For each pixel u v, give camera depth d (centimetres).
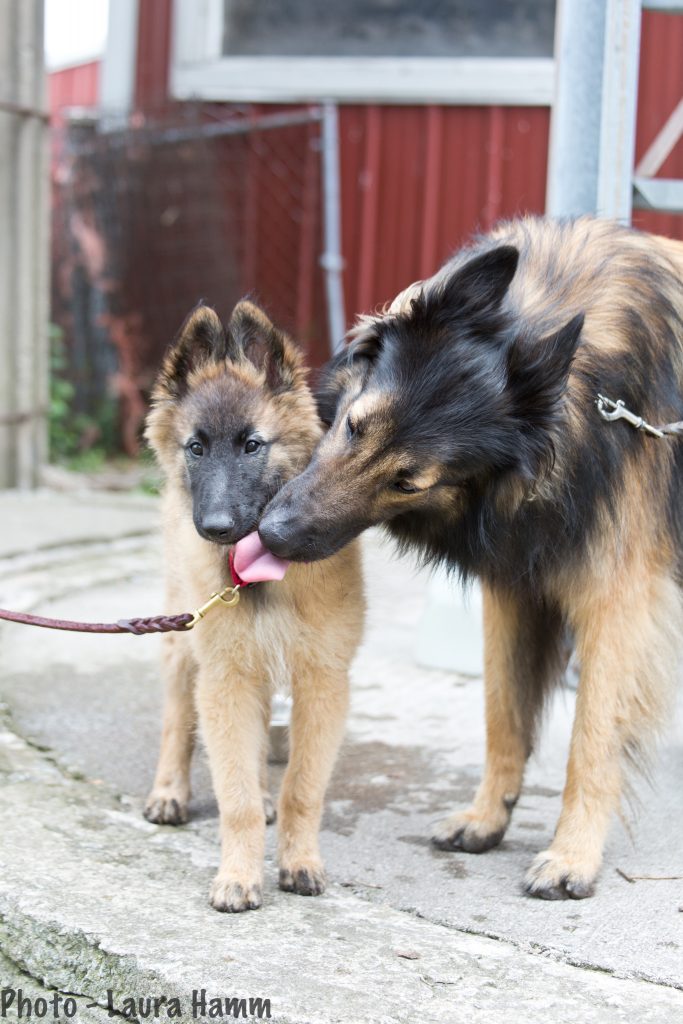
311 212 522
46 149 436
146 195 496
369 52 517
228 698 202
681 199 254
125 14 539
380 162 516
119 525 387
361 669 277
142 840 211
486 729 215
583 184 256
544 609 217
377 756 239
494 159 503
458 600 274
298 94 521
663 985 182
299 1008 176
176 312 498
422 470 192
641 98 463
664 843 214
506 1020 175
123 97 545
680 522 210
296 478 194
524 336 195
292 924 192
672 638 207
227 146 523
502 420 194
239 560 196
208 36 532
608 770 204
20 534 363
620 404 200
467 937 191
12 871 199
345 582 202
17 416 434
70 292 511
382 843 213
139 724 247
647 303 206
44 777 227
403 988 180
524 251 208
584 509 201
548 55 497
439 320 194
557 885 199
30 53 420
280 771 236
